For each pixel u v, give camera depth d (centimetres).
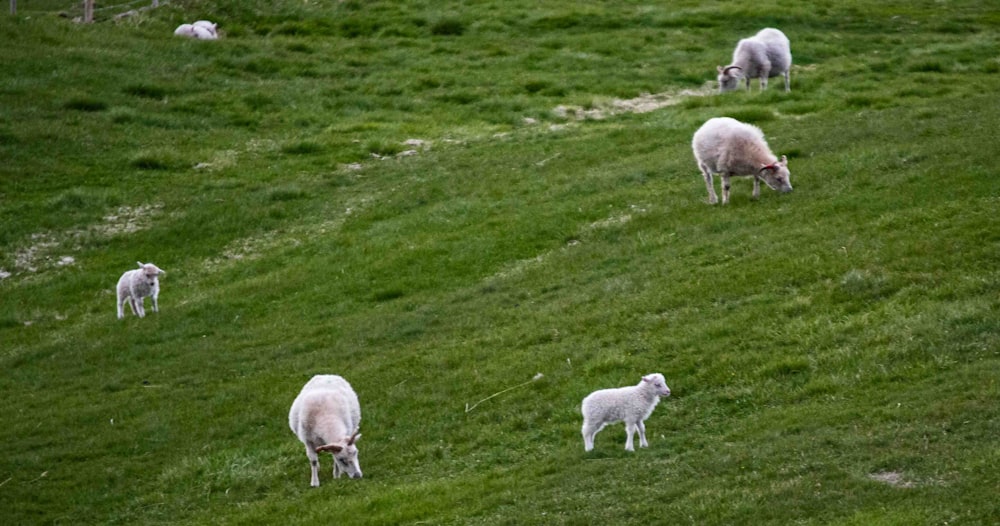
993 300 2212
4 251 3822
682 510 1641
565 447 2050
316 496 2002
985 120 3553
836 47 5812
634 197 3534
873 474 1653
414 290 3188
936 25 6166
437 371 2564
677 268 2820
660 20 6350
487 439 2173
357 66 5728
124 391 2789
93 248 3847
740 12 6425
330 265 3466
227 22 6362
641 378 2116
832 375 2103
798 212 2988
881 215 2823
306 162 4516
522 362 2498
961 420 1764
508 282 3070
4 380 2931
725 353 2298
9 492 2255
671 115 4619
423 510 1834
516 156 4309
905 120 3778
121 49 5622
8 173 4312
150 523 2055
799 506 1580
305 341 2939
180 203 4131
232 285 3450
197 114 5038
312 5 6638
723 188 3197
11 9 6656
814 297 2444
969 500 1500
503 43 6047
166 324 3191
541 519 1698
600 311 2669
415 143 4691
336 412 2052
